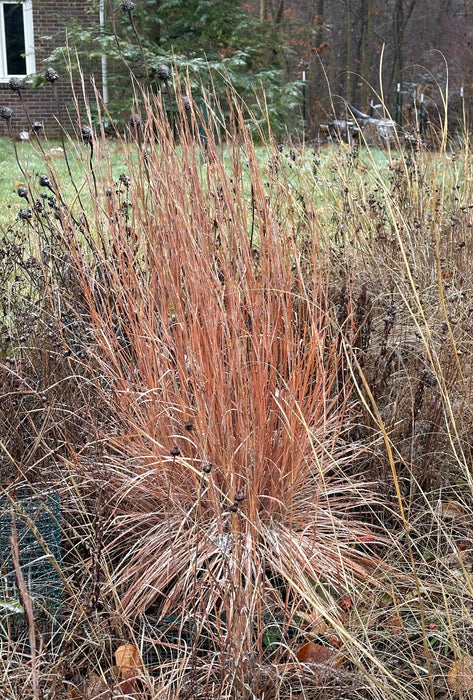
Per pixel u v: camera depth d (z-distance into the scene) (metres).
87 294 3.02
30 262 3.79
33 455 2.98
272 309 2.94
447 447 3.24
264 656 2.48
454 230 4.56
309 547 2.77
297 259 2.96
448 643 2.41
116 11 15.21
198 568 2.56
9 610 2.46
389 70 30.39
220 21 15.56
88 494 2.81
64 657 2.21
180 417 2.86
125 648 2.36
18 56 19.02
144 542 2.85
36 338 3.40
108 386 3.16
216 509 2.57
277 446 2.88
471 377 3.42
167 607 2.53
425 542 2.98
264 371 2.75
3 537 2.56
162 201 2.87
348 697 2.31
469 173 5.07
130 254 2.99
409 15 29.86
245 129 2.95
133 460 3.01
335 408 3.46
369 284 4.10
